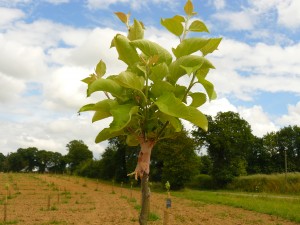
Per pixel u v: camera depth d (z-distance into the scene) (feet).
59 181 200.34
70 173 360.48
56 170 465.88
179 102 9.50
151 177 177.78
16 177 233.55
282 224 57.52
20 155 483.51
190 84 10.59
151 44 10.63
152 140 10.89
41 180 201.67
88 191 132.46
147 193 10.78
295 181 152.25
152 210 68.80
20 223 53.21
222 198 107.34
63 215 62.18
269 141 253.85
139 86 9.95
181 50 10.78
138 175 10.77
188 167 149.89
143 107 10.43
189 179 152.56
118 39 10.75
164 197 108.47
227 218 62.64
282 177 156.66
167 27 11.42
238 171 186.29
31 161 485.97
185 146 149.07
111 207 75.66
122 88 10.50
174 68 10.41
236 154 191.11
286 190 148.77
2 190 128.47
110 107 10.53
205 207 81.05
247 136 192.85
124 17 11.64
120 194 119.55
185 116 9.50
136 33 11.61
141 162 10.80
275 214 68.85
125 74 9.76
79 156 388.78
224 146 185.06
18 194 111.86
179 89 10.62
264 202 94.84
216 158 191.31
